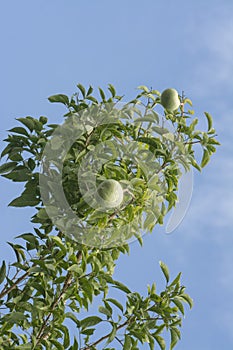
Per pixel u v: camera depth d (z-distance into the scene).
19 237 2.71
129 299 2.71
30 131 2.73
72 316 2.61
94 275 2.61
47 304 2.63
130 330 2.62
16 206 2.64
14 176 2.66
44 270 2.60
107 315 2.58
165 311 2.69
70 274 2.66
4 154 2.70
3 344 2.65
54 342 2.67
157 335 2.70
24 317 2.52
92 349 2.68
